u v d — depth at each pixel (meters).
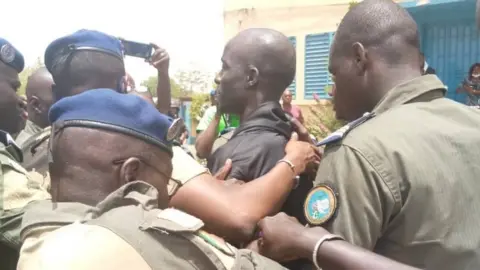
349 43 1.80
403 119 1.60
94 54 2.19
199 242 1.26
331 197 1.56
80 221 1.27
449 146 1.56
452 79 6.48
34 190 2.03
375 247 1.60
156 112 1.45
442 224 1.50
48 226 1.28
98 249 1.16
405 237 1.53
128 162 1.37
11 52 2.45
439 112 1.66
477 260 1.56
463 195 1.54
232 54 2.32
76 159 1.36
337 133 1.65
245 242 1.81
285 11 7.55
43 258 1.14
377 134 1.56
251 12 7.86
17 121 2.53
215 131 3.16
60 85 2.23
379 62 1.74
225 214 1.80
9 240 1.93
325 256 1.45
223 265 1.26
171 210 1.33
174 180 1.72
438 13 6.46
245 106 2.32
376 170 1.50
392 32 1.74
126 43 2.76
